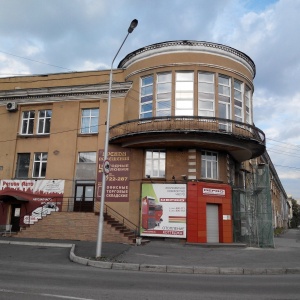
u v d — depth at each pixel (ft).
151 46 71.97
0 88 84.48
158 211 66.13
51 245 55.72
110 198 69.62
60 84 80.59
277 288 27.63
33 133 79.87
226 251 53.93
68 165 74.79
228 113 70.18
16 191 76.43
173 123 65.31
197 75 69.10
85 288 25.52
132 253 46.70
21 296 22.18
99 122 75.05
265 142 73.05
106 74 78.23
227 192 68.49
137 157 70.18
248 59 76.07
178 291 25.54
